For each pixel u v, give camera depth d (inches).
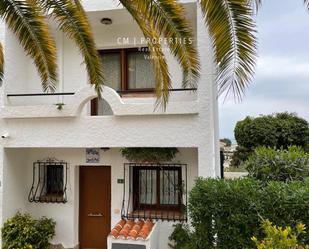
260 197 224.1
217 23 181.2
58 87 386.3
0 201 341.7
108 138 327.0
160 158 347.6
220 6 179.3
